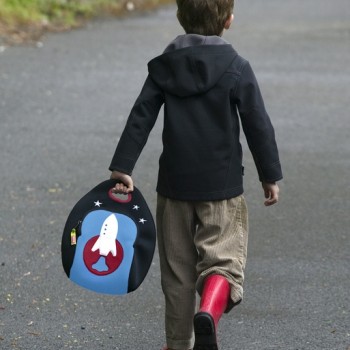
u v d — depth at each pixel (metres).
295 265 15.09
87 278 10.95
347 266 15.09
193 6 10.90
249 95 10.73
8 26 38.25
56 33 38.84
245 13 48.12
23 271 14.78
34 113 25.45
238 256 10.92
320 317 13.10
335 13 48.12
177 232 11.12
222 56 10.74
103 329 12.70
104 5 46.41
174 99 10.81
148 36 38.88
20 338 12.38
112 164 10.77
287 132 23.88
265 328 12.73
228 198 10.91
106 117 25.16
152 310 13.34
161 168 11.06
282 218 17.42
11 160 21.11
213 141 10.77
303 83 29.92
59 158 21.31
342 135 23.66
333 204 18.30
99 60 33.03
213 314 10.24
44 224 17.02
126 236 10.98
